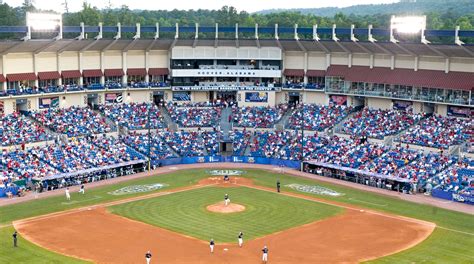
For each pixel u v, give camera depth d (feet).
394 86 399.65
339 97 431.84
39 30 412.36
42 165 317.01
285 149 383.45
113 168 338.34
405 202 283.38
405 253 208.13
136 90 436.76
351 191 308.19
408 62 400.67
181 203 277.64
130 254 204.33
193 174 348.59
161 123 415.03
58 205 271.49
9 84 370.53
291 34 614.34
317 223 245.86
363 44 428.56
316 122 409.28
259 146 392.47
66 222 244.01
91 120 392.47
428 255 206.08
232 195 295.89
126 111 418.92
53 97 394.52
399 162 330.13
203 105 447.83
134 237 224.33
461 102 364.79
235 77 452.35
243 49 447.83
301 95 448.24
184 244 215.72
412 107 395.34
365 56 422.82
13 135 341.41
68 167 322.96
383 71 410.31
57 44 401.49
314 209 269.23
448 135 349.20
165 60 451.94
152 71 444.14
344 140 377.50
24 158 318.65
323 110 425.69
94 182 324.60
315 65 444.96
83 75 412.98
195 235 226.99
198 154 386.52
